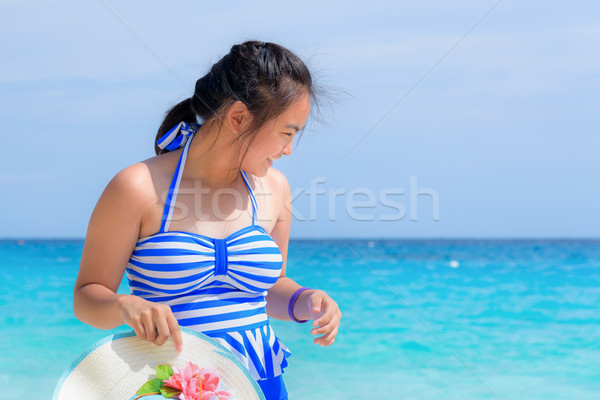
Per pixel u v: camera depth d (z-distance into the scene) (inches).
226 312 64.8
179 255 62.8
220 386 60.3
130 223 63.2
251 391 60.5
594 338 438.3
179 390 59.6
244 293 66.7
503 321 511.2
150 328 56.4
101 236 62.9
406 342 396.5
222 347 61.0
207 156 67.7
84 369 58.4
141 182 64.0
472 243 2128.4
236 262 65.2
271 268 67.4
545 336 448.8
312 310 70.4
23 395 274.4
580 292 681.6
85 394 57.8
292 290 75.8
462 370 334.6
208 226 66.4
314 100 75.5
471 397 283.7
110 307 58.1
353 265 953.5
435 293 687.7
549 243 2156.7
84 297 60.7
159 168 66.3
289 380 300.0
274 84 66.1
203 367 60.5
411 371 326.0
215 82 68.1
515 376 331.9
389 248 1605.6
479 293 684.7
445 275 868.0
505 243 2148.1
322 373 313.6
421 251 1446.9
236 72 66.9
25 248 1560.0
